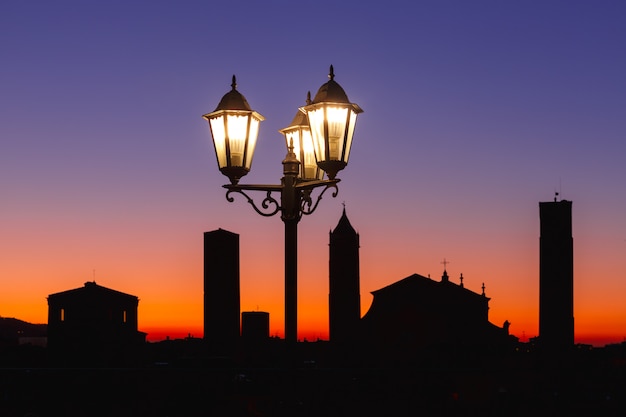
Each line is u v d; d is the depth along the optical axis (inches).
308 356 3592.5
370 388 579.8
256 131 385.7
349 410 543.2
